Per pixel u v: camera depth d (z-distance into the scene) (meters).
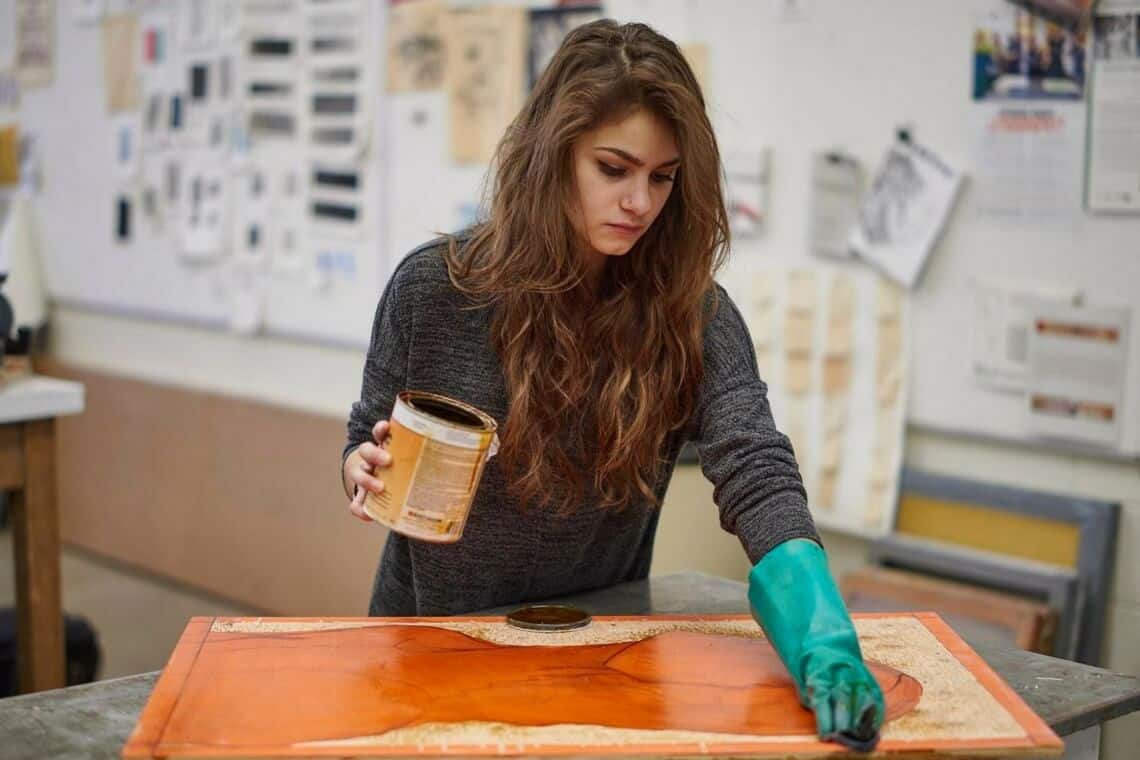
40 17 4.66
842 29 2.57
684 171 1.32
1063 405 2.36
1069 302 2.34
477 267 1.45
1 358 2.57
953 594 2.43
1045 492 2.39
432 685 1.26
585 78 1.30
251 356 3.98
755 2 2.70
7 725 1.22
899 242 2.53
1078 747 1.36
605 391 1.44
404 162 3.45
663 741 1.14
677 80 1.31
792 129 2.67
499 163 1.44
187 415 4.03
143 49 4.24
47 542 2.56
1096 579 2.32
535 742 1.13
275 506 3.74
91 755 1.16
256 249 3.91
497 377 1.47
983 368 2.46
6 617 2.86
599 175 1.32
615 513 1.57
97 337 4.59
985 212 2.43
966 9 2.41
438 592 1.57
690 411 1.48
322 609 3.61
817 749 1.12
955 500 2.50
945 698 1.25
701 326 1.46
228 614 3.81
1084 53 2.28
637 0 2.90
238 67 3.91
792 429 2.72
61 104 4.62
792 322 2.70
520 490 1.47
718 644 1.41
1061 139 2.32
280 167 3.80
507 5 3.16
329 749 1.11
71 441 4.49
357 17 3.53
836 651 1.18
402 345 1.49
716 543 2.53
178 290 4.21
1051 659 1.46
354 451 1.49
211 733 1.13
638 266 1.44
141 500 4.22
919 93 2.48
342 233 3.64
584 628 1.46
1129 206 2.25
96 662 2.86
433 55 3.34
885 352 2.58
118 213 4.41
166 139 4.19
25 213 4.14
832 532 2.71
